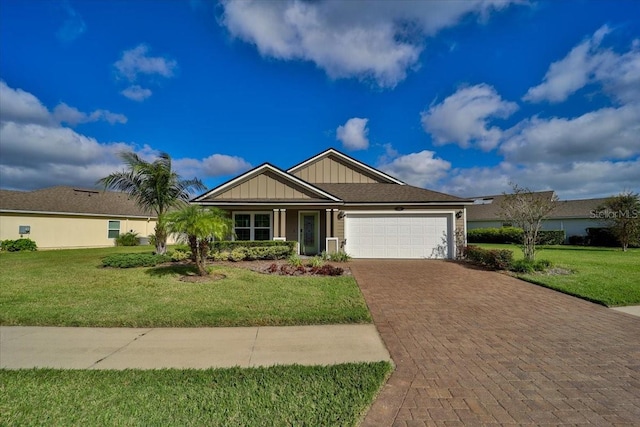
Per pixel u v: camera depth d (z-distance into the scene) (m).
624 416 2.68
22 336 4.66
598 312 5.95
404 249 15.02
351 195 16.23
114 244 24.97
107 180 13.65
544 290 7.82
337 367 3.58
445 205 14.91
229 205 14.70
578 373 3.49
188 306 6.07
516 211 12.38
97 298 6.64
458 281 9.01
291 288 7.65
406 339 4.56
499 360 3.83
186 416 2.65
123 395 2.98
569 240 26.75
